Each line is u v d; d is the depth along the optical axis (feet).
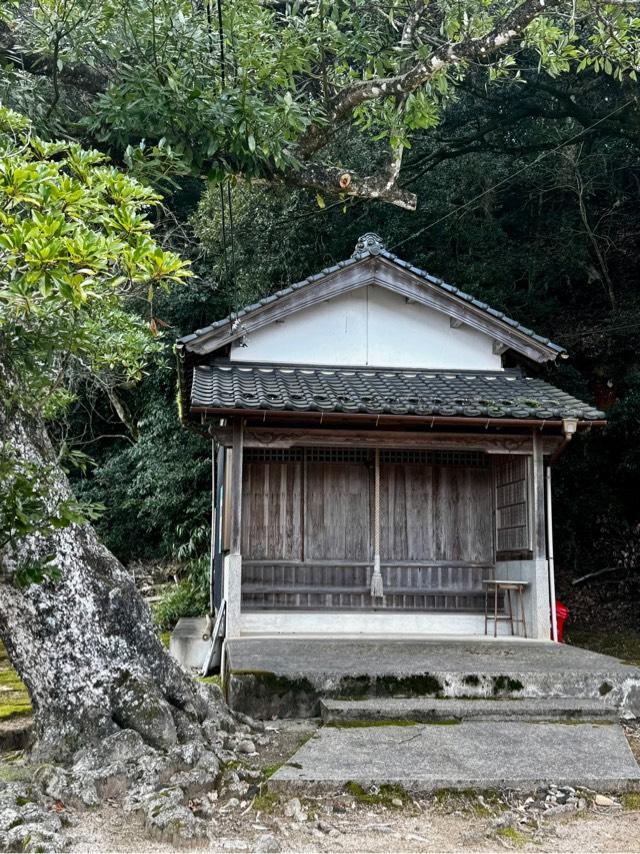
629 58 28.81
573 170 57.06
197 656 32.09
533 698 21.20
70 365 25.71
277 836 13.38
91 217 12.07
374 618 33.09
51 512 15.35
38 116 21.33
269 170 20.81
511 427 30.50
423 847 13.05
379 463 34.35
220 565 36.60
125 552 60.95
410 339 35.22
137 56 21.03
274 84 22.24
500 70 27.96
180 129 19.63
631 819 14.47
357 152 51.42
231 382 30.73
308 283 33.24
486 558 34.30
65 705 16.10
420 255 54.29
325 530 33.55
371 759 16.34
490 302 53.06
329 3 24.11
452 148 58.03
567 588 49.32
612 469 51.13
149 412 55.93
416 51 23.61
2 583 15.97
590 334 54.85
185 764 15.64
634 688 21.43
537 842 13.38
